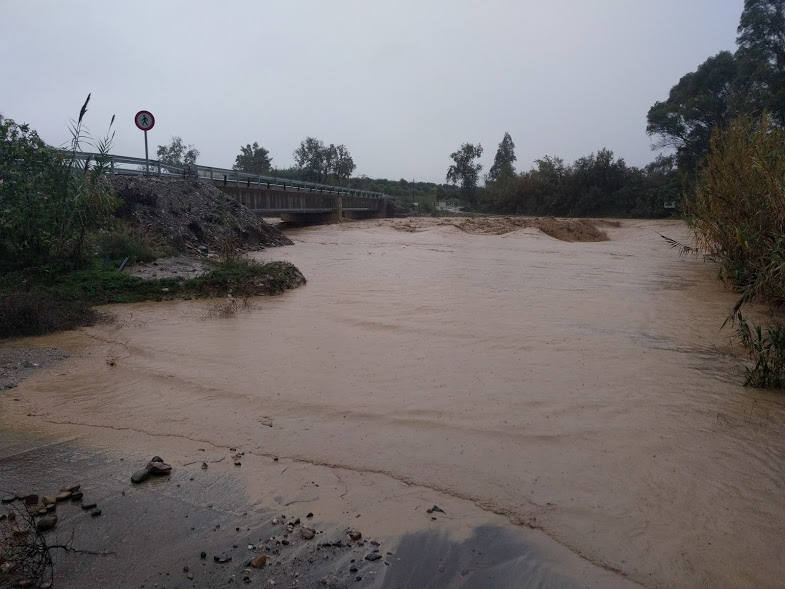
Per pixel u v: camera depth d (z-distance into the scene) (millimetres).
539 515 4293
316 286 13898
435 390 6750
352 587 3566
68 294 11188
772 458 5141
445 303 11898
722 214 14367
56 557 3777
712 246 17062
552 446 5367
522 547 3945
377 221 39812
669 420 5961
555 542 3996
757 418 6020
